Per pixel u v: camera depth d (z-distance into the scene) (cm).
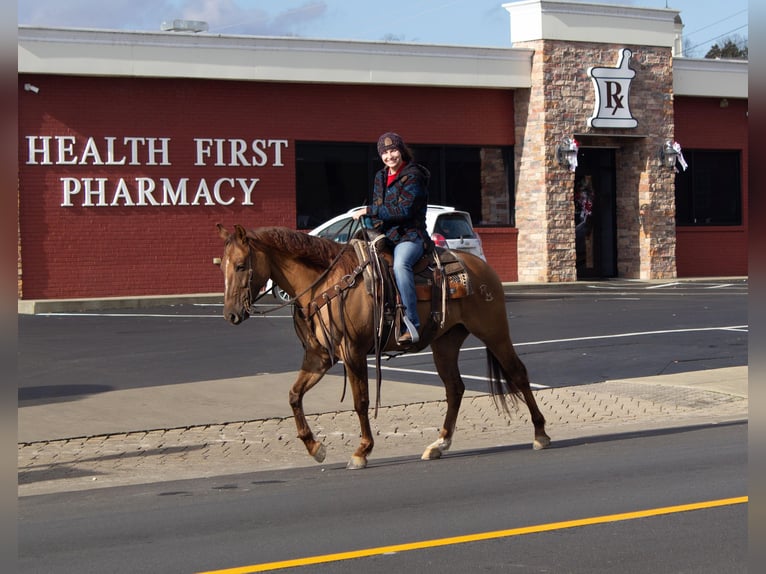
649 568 684
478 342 1938
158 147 2827
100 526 846
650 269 3375
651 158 3366
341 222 2589
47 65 2669
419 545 752
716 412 1377
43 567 725
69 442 1218
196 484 1021
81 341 1972
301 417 1069
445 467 1064
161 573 703
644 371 1648
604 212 3441
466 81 3134
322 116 3012
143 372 1638
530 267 3247
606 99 3262
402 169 1083
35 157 2708
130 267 2803
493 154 3256
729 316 2264
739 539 746
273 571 698
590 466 1031
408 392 1499
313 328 1055
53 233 2728
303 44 2931
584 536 763
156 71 2772
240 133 2914
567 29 3216
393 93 3105
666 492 895
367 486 976
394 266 1070
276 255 1052
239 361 1734
